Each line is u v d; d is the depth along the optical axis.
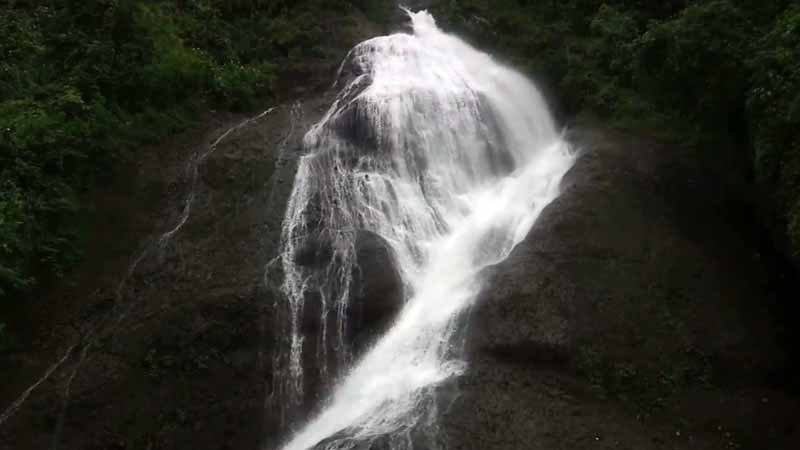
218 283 12.25
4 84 14.27
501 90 17.45
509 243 13.42
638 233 12.89
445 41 19.44
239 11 19.81
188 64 16.72
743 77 12.54
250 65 18.22
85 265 12.68
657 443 10.31
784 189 11.38
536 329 11.34
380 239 12.91
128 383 11.07
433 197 14.45
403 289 12.41
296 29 19.34
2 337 11.29
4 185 12.30
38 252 12.18
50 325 11.85
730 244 13.07
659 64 13.98
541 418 10.38
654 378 11.07
